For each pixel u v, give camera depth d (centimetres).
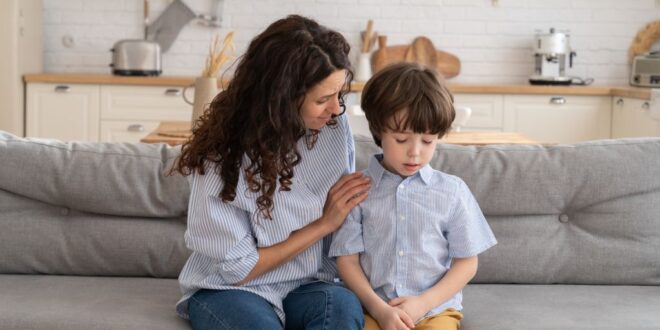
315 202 192
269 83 175
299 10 584
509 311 200
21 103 534
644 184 229
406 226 192
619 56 589
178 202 228
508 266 226
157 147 238
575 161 230
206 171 185
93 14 582
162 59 588
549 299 212
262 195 184
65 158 229
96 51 585
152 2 584
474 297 213
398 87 181
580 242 228
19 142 232
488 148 236
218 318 179
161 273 228
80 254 226
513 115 539
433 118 179
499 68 591
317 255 197
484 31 589
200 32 586
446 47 590
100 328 185
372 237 195
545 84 555
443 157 232
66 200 227
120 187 226
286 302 193
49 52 584
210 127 184
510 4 586
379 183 197
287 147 179
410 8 587
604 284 229
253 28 584
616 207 229
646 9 584
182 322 190
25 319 186
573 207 231
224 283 189
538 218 231
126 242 226
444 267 194
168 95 534
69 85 534
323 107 178
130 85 534
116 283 221
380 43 581
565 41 556
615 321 192
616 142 236
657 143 235
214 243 184
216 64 336
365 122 303
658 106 457
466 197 197
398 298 185
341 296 181
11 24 522
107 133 539
